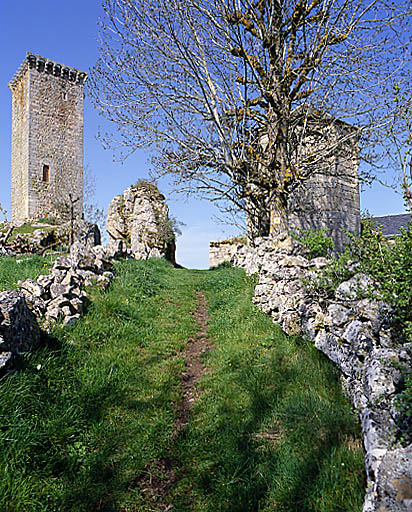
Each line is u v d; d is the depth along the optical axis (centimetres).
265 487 325
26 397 393
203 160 1196
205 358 650
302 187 1362
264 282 808
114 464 370
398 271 364
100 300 801
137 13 984
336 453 312
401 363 288
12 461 320
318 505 279
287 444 358
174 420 460
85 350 579
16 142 4175
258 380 486
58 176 4028
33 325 519
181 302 1049
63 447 370
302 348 520
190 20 969
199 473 363
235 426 415
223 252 2597
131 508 323
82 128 4253
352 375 356
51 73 4022
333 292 495
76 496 320
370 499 211
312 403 389
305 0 927
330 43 962
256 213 1437
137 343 678
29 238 2203
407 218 2875
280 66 996
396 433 252
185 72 1080
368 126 1008
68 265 780
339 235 1678
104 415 441
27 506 293
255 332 666
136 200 2927
